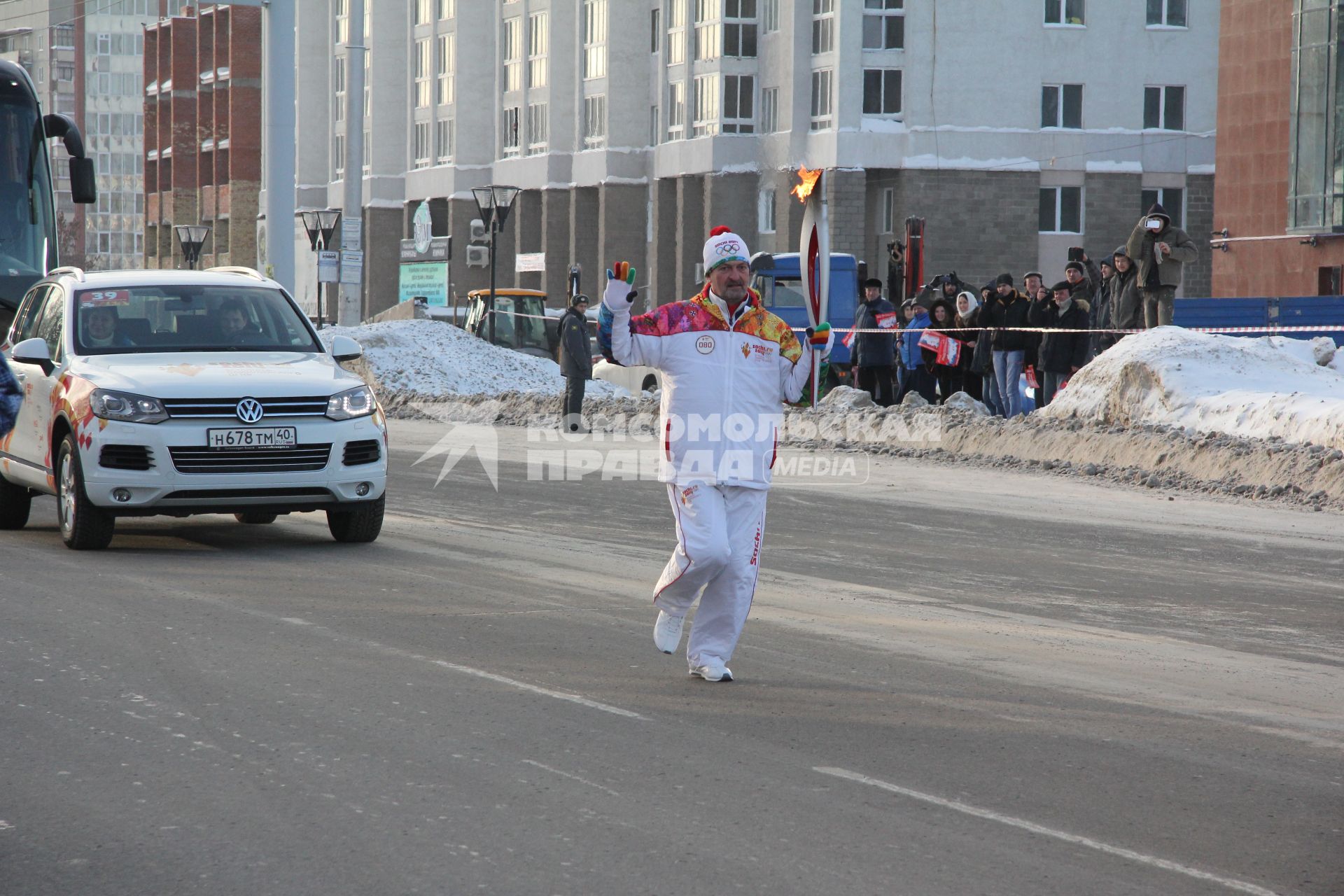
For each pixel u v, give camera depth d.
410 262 94.31
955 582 12.54
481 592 11.64
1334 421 19.64
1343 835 6.31
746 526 8.85
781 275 40.28
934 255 64.38
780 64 68.50
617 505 17.38
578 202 83.25
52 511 16.95
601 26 80.94
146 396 12.93
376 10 99.94
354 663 9.16
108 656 9.24
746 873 5.73
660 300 76.88
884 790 6.80
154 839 6.05
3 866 5.76
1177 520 16.56
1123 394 22.89
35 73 182.12
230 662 9.13
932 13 63.88
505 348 47.16
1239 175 54.44
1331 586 12.64
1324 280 50.56
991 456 22.84
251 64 111.44
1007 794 6.78
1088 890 5.63
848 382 34.84
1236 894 5.62
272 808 6.43
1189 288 66.44
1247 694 8.84
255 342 14.41
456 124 93.94
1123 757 7.42
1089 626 10.78
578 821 6.31
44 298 15.43
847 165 64.69
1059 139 64.88
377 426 13.59
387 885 5.57
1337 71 49.34
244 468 13.01
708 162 71.31
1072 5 65.06
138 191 179.12
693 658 8.98
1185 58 65.81
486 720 7.90
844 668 9.30
